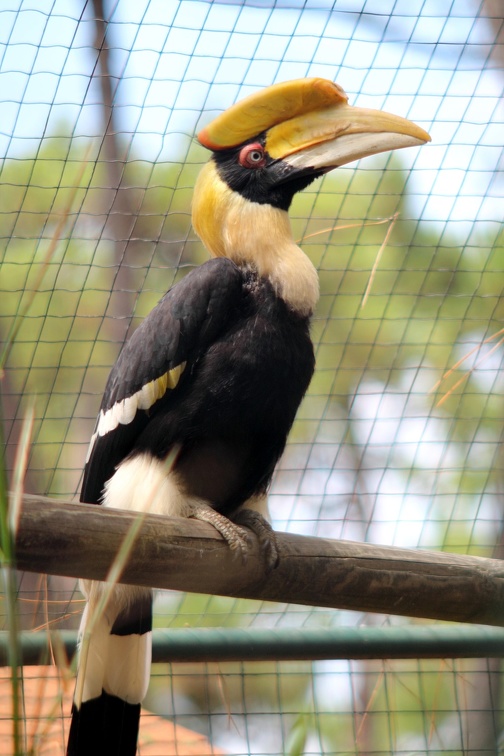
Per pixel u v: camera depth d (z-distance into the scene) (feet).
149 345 27.91
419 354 44.14
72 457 45.32
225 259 28.84
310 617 38.47
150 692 40.37
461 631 29.58
